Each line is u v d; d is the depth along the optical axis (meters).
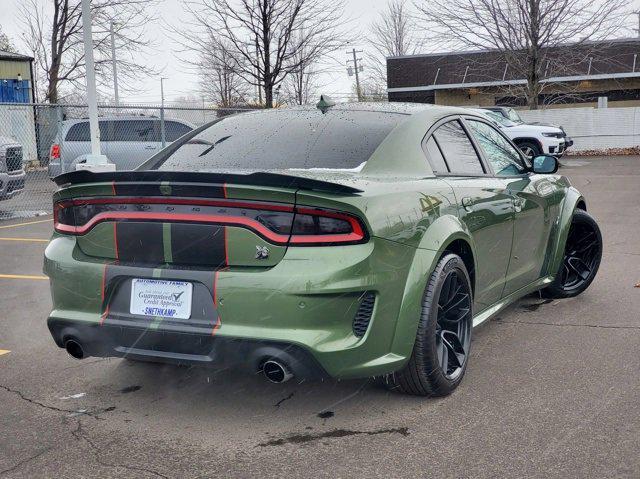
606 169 19.48
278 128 3.91
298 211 2.94
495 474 2.70
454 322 3.61
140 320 3.14
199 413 3.35
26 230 9.99
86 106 12.18
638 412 3.27
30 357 4.25
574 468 2.73
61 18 28.78
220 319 2.99
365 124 3.77
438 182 3.60
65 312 3.32
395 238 3.10
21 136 14.77
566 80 31.14
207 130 4.17
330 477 2.70
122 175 3.09
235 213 3.00
